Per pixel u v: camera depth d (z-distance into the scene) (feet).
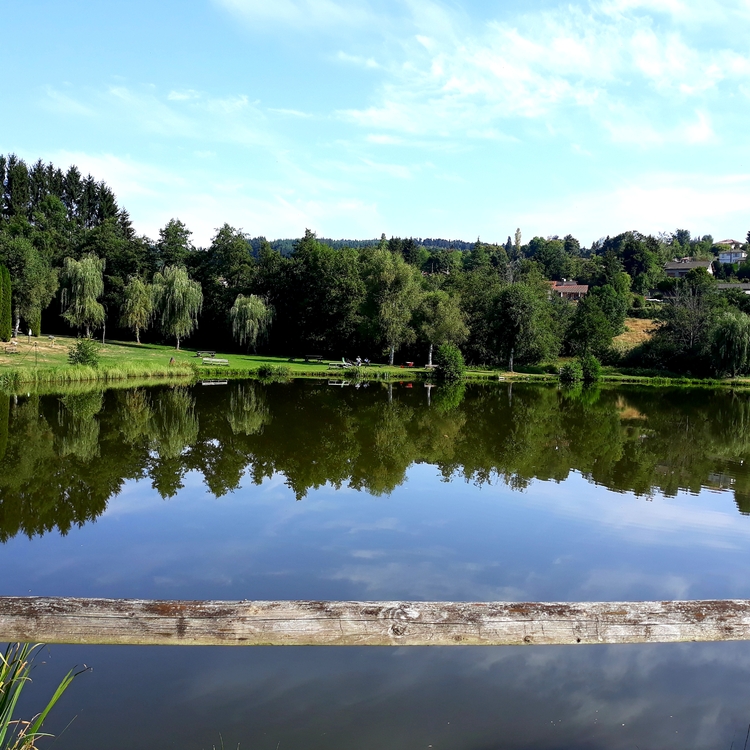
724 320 165.58
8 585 29.63
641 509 45.44
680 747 16.21
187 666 20.77
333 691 19.16
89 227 306.96
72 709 18.11
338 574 31.48
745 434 82.69
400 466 58.65
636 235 458.50
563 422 90.48
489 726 17.22
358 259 212.64
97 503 44.19
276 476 53.47
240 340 184.34
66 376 118.62
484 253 427.33
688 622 15.08
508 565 33.50
